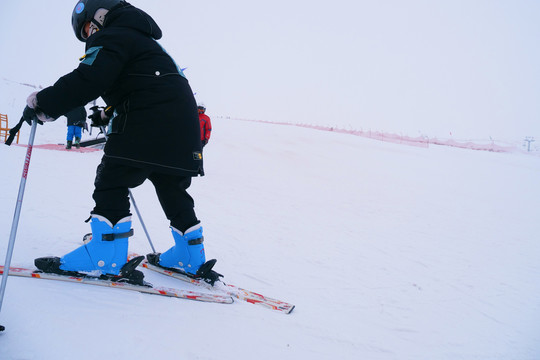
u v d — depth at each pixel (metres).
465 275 3.40
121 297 1.62
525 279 3.45
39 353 1.11
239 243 3.43
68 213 3.10
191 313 1.62
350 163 13.38
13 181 4.10
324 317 1.98
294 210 5.62
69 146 8.01
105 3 1.79
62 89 1.47
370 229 4.98
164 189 1.98
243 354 1.36
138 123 1.67
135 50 1.68
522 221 7.00
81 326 1.31
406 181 10.95
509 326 2.28
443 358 1.70
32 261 1.84
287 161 11.88
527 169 19.16
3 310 1.30
